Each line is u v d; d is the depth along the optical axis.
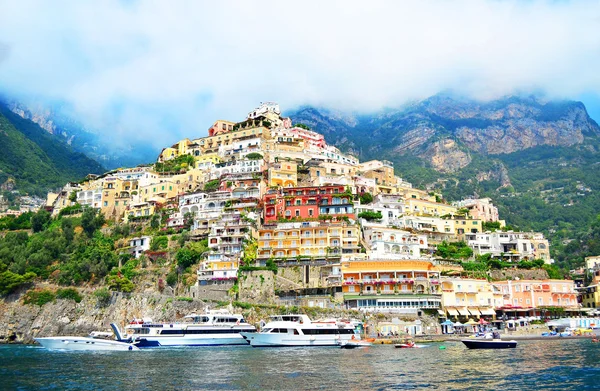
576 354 105.94
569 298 180.25
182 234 195.38
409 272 163.38
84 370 91.31
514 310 170.62
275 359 102.12
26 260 196.50
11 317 175.38
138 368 92.62
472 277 177.50
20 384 78.44
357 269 164.50
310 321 131.38
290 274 169.38
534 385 74.12
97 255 190.75
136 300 168.12
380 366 91.31
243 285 166.38
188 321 146.50
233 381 78.50
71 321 171.50
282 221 194.75
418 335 146.38
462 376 81.00
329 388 72.75
